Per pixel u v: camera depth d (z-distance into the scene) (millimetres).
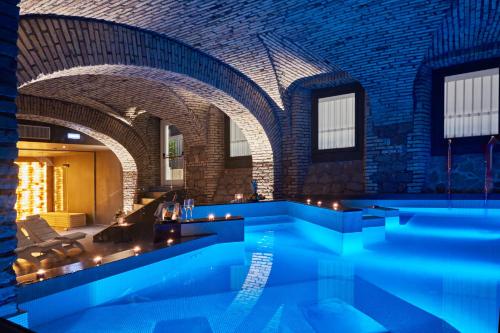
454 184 9961
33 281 3586
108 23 7309
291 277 5242
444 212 9383
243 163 13766
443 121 10289
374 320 3592
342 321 3613
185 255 6109
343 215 6867
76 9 6473
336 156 12023
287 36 8414
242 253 7074
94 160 18141
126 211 16438
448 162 10031
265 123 11859
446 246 6922
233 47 9008
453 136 10203
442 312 3773
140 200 16125
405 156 10219
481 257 6082
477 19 7547
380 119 10562
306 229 9258
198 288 4805
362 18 7648
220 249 7207
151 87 11523
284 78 11070
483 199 8969
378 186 10695
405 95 9891
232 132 14055
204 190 13992
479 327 3377
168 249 5641
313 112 12453
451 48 8867
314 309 3938
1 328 1025
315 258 6477
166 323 3637
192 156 14367
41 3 5895
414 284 4746
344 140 11906
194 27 7848
